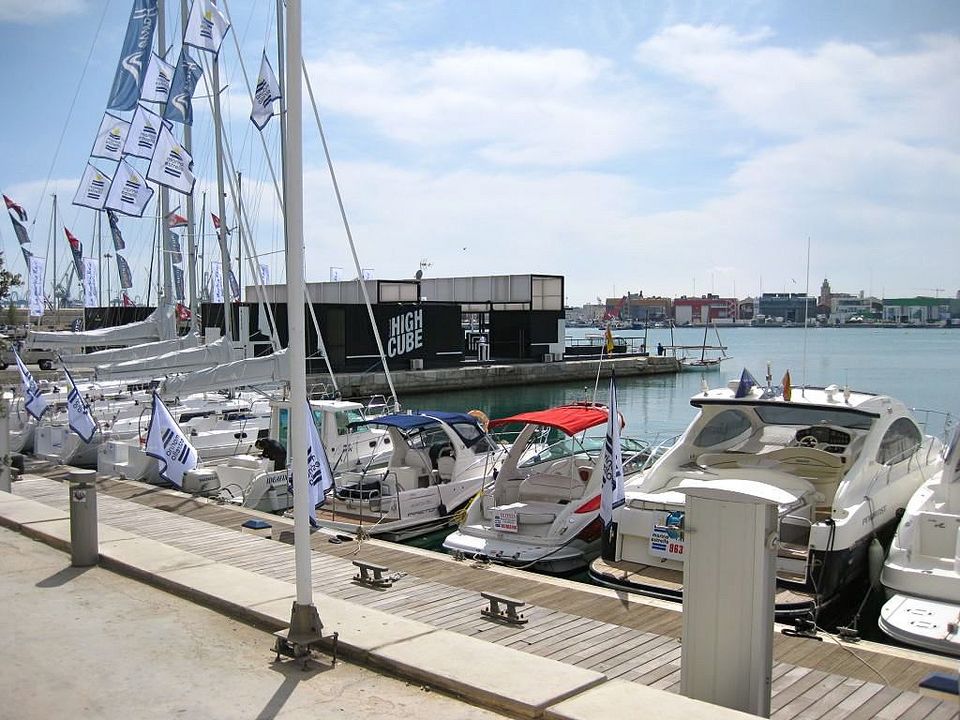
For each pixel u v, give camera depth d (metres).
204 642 6.26
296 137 5.58
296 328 5.70
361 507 12.48
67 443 17.27
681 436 11.78
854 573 9.43
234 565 9.38
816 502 10.27
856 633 7.66
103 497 13.48
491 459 14.54
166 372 17.34
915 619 7.74
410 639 6.07
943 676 6.09
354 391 38.16
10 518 10.24
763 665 4.90
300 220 5.66
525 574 9.29
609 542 9.87
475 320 66.81
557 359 50.00
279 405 15.16
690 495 5.07
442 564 9.63
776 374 50.06
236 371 15.72
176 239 29.91
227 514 12.34
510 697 5.02
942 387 40.94
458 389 42.78
